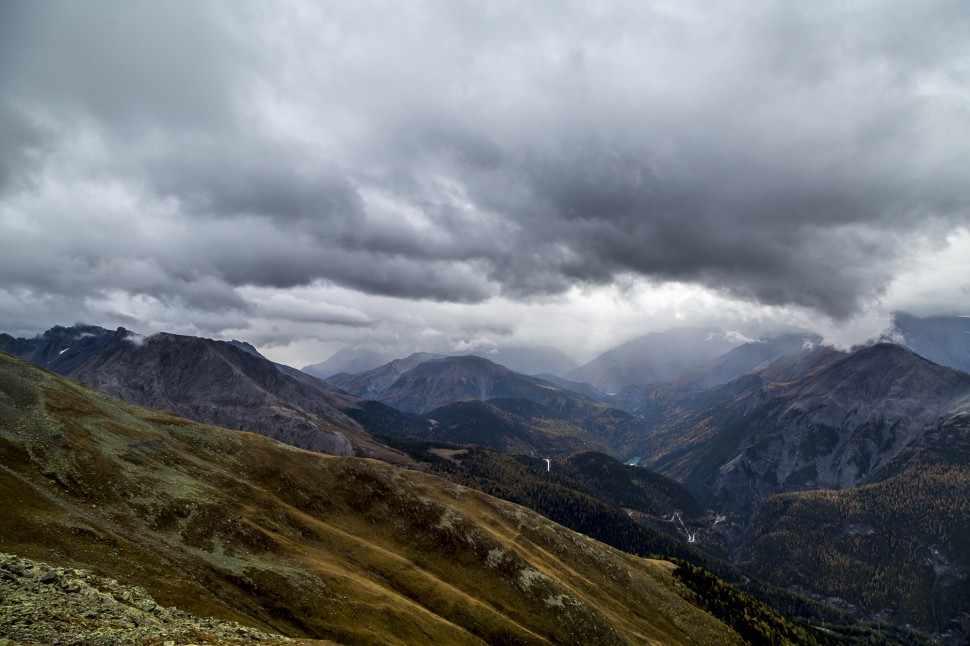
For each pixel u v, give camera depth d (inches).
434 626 3959.2
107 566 2778.1
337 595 3700.8
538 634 4931.1
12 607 1557.6
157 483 4055.1
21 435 3858.3
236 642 1877.5
